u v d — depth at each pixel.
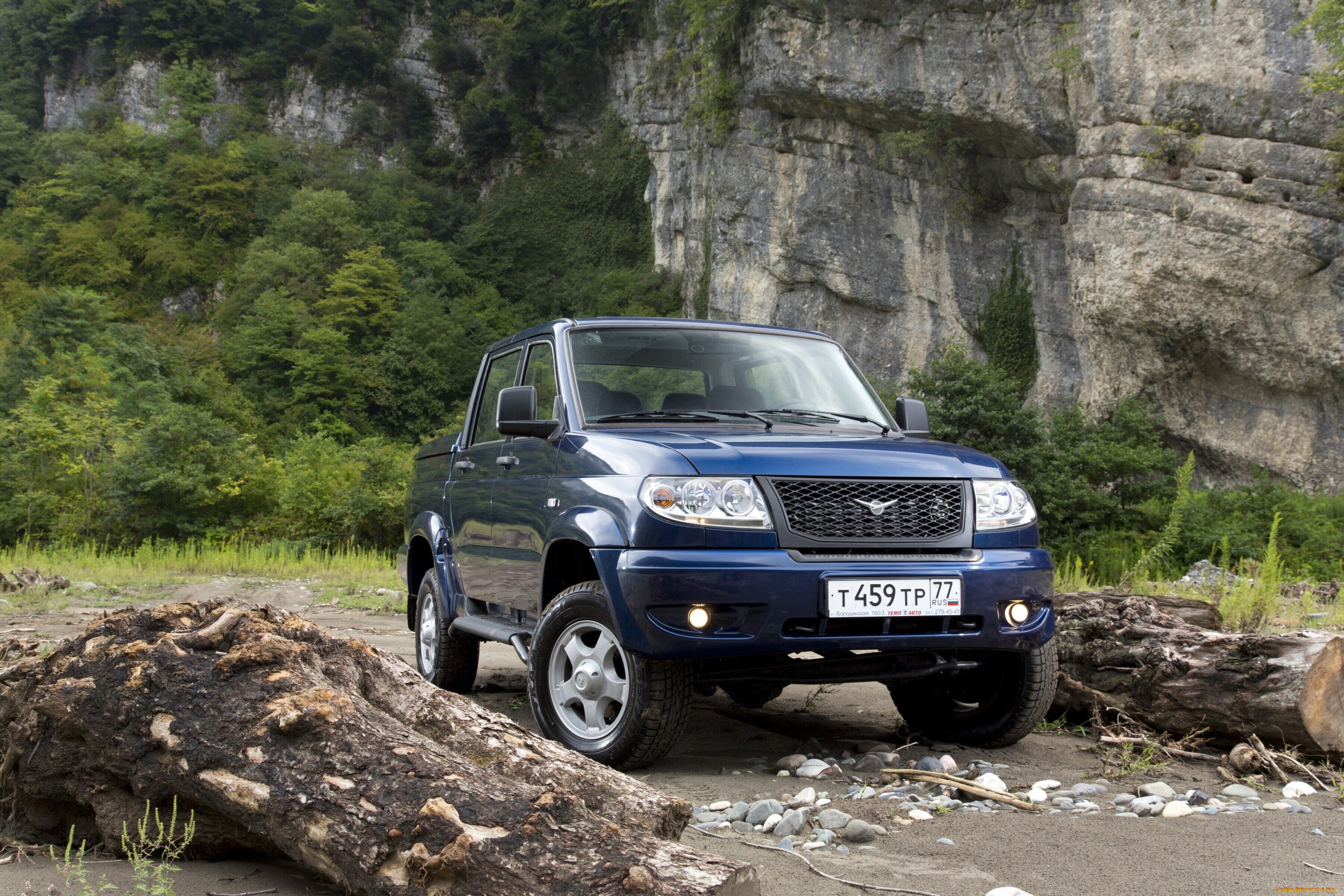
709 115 47.38
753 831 3.12
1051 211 36.59
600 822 2.21
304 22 83.56
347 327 68.19
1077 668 4.90
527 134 77.00
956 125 36.47
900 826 3.15
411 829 2.18
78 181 81.88
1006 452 23.17
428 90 83.00
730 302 46.25
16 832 2.82
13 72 91.31
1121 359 32.38
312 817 2.30
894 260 40.78
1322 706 3.97
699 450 3.75
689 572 3.51
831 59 39.59
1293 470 29.58
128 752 2.59
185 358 63.06
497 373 5.66
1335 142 27.31
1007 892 2.47
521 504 4.53
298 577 15.73
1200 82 29.22
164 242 77.56
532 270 74.38
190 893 2.40
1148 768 4.05
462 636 5.61
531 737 2.81
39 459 26.66
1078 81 32.16
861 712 5.34
